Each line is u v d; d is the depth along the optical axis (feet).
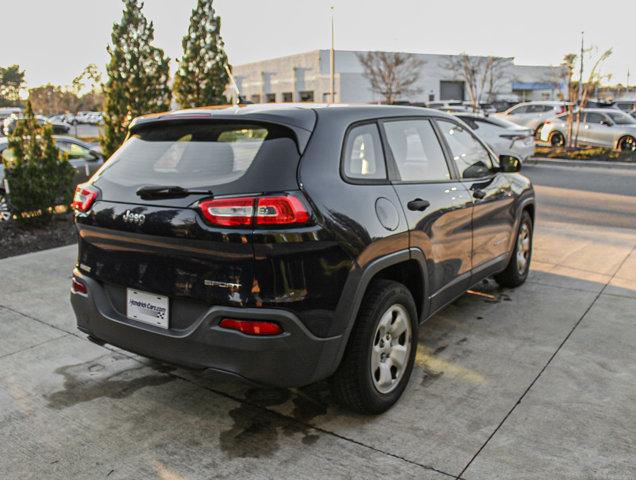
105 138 35.47
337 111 10.75
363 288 10.00
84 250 10.93
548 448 9.82
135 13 35.17
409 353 11.59
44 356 13.64
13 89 370.94
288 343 9.11
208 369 9.45
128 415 11.05
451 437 10.18
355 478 9.11
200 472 9.32
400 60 170.60
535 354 13.55
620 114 66.44
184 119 10.59
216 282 9.10
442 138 13.71
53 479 9.18
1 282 19.20
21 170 26.71
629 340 14.33
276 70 212.84
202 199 9.20
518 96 220.02
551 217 31.04
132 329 10.13
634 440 10.04
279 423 10.75
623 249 23.31
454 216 13.05
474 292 18.08
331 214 9.48
